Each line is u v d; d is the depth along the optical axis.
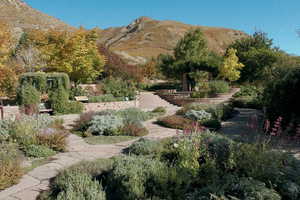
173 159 4.97
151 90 31.00
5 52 14.17
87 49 20.17
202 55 26.75
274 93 9.24
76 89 18.92
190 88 24.98
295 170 4.35
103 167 4.74
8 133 7.10
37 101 13.79
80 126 9.45
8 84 15.23
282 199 3.71
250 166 4.28
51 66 19.72
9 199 4.06
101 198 3.72
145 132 8.90
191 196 3.50
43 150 6.34
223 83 20.97
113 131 8.66
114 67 27.89
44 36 21.30
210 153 5.15
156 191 3.73
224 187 3.55
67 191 3.74
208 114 11.14
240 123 11.03
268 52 23.53
